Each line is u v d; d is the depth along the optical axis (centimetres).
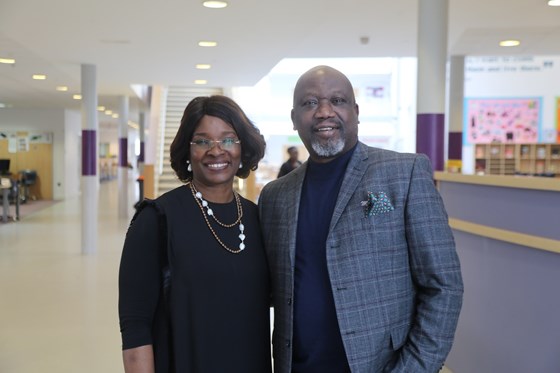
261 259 194
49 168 1884
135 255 178
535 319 305
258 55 830
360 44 794
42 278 726
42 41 732
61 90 1301
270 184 212
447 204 416
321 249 183
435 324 172
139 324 175
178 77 1069
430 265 174
